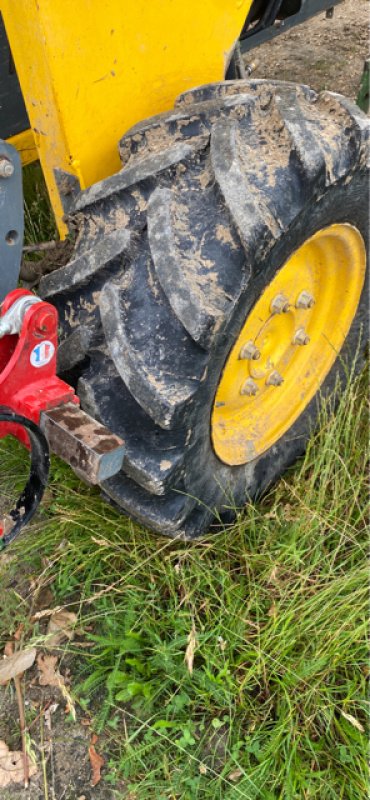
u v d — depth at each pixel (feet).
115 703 6.14
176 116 5.84
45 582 6.73
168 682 6.02
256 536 7.02
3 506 7.52
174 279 5.22
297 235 5.85
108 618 6.31
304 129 5.63
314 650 6.06
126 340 5.34
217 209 5.44
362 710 5.92
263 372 7.04
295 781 5.46
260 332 6.63
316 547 6.66
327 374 7.93
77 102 5.58
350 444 7.69
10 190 5.00
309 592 6.50
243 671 6.11
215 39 6.50
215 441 6.40
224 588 6.44
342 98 6.02
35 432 4.87
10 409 4.77
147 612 6.39
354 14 17.94
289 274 6.63
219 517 6.75
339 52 16.17
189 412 5.44
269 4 8.86
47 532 7.02
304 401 7.77
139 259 5.48
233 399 6.91
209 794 5.47
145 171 5.55
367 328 8.12
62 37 5.19
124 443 5.16
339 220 6.37
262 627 6.34
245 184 5.32
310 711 5.85
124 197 5.69
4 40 7.06
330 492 7.45
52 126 5.70
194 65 6.47
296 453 7.84
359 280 7.45
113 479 6.02
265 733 5.73
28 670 6.42
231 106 5.68
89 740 5.97
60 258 6.48
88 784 5.74
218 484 6.62
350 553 6.86
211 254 5.38
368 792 5.40
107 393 5.64
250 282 5.46
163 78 6.23
